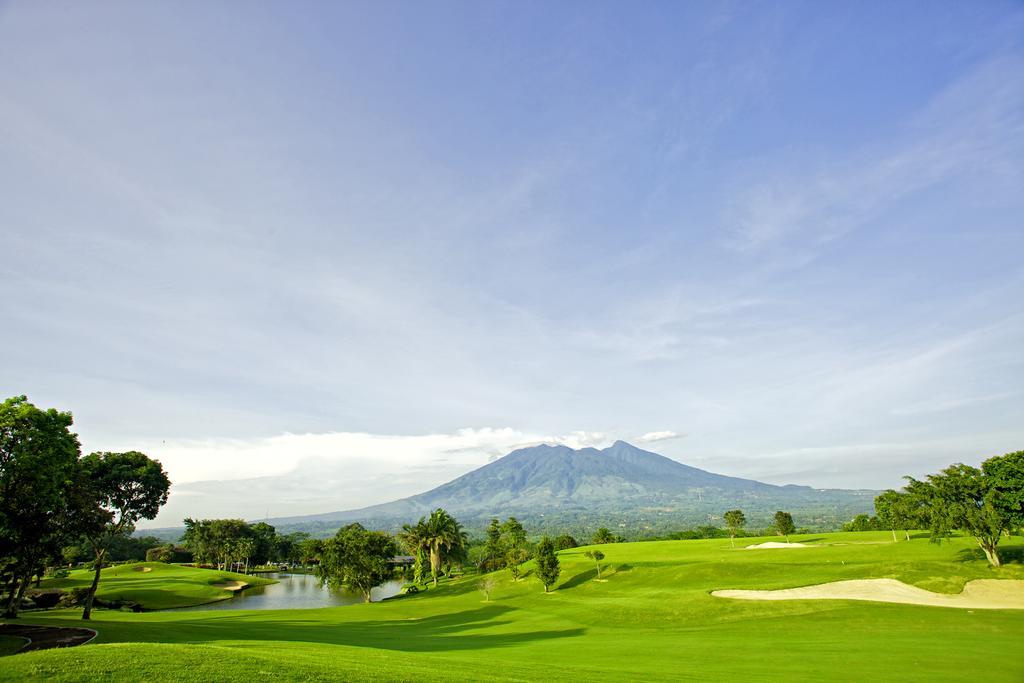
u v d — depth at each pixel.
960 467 56.44
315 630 45.94
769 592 48.72
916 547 71.56
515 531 123.75
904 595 44.00
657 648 31.67
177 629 39.59
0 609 65.25
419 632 45.81
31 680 15.04
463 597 81.56
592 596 66.88
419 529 110.06
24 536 35.31
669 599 51.12
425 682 17.97
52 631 33.66
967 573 47.22
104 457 49.28
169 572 126.44
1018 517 49.75
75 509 41.62
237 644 28.00
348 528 122.12
